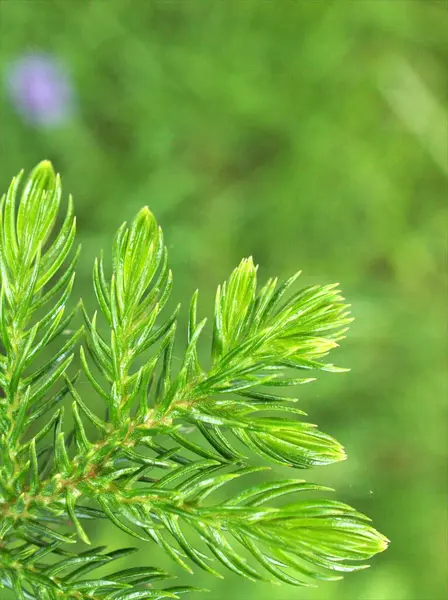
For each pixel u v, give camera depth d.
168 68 0.62
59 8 0.60
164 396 0.22
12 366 0.22
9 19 0.60
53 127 0.60
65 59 0.61
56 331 0.22
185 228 0.61
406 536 0.59
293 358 0.22
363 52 0.64
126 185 0.61
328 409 0.60
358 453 0.59
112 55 0.62
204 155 0.64
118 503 0.22
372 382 0.61
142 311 0.23
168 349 0.22
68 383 0.22
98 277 0.23
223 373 0.22
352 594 0.55
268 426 0.22
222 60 0.63
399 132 0.64
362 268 0.64
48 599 0.22
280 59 0.63
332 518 0.21
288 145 0.64
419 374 0.62
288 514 0.21
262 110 0.63
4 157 0.60
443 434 0.61
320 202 0.64
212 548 0.21
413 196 0.65
